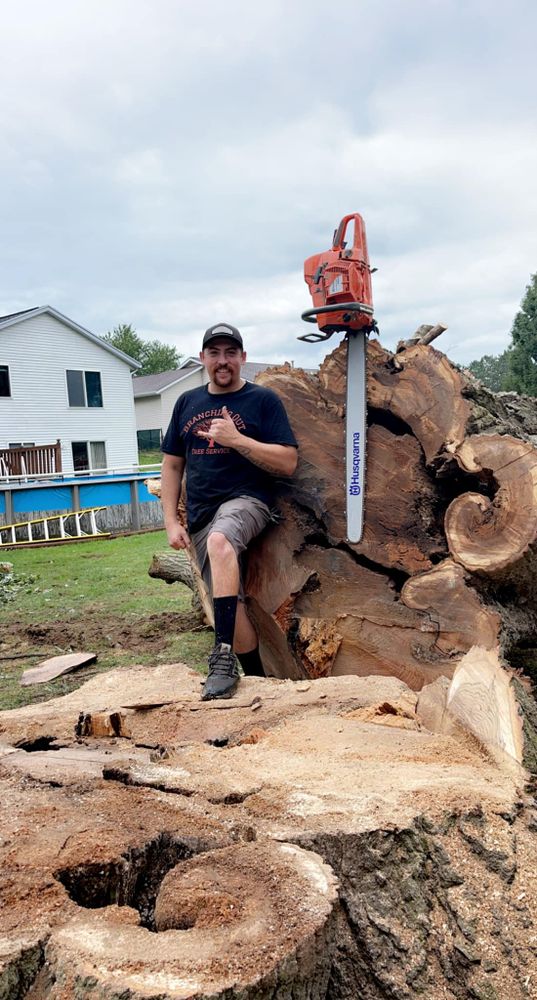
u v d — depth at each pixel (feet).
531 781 7.34
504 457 10.38
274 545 12.10
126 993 3.51
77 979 3.67
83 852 4.91
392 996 5.03
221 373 11.71
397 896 5.42
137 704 9.47
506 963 5.32
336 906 4.41
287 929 4.03
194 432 11.96
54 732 8.65
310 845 5.35
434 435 11.33
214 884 4.53
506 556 10.11
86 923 4.18
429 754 7.50
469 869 5.76
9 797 6.10
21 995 3.88
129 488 52.44
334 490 12.01
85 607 24.82
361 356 11.76
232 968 3.70
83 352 83.35
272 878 4.59
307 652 11.46
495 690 8.55
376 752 7.48
